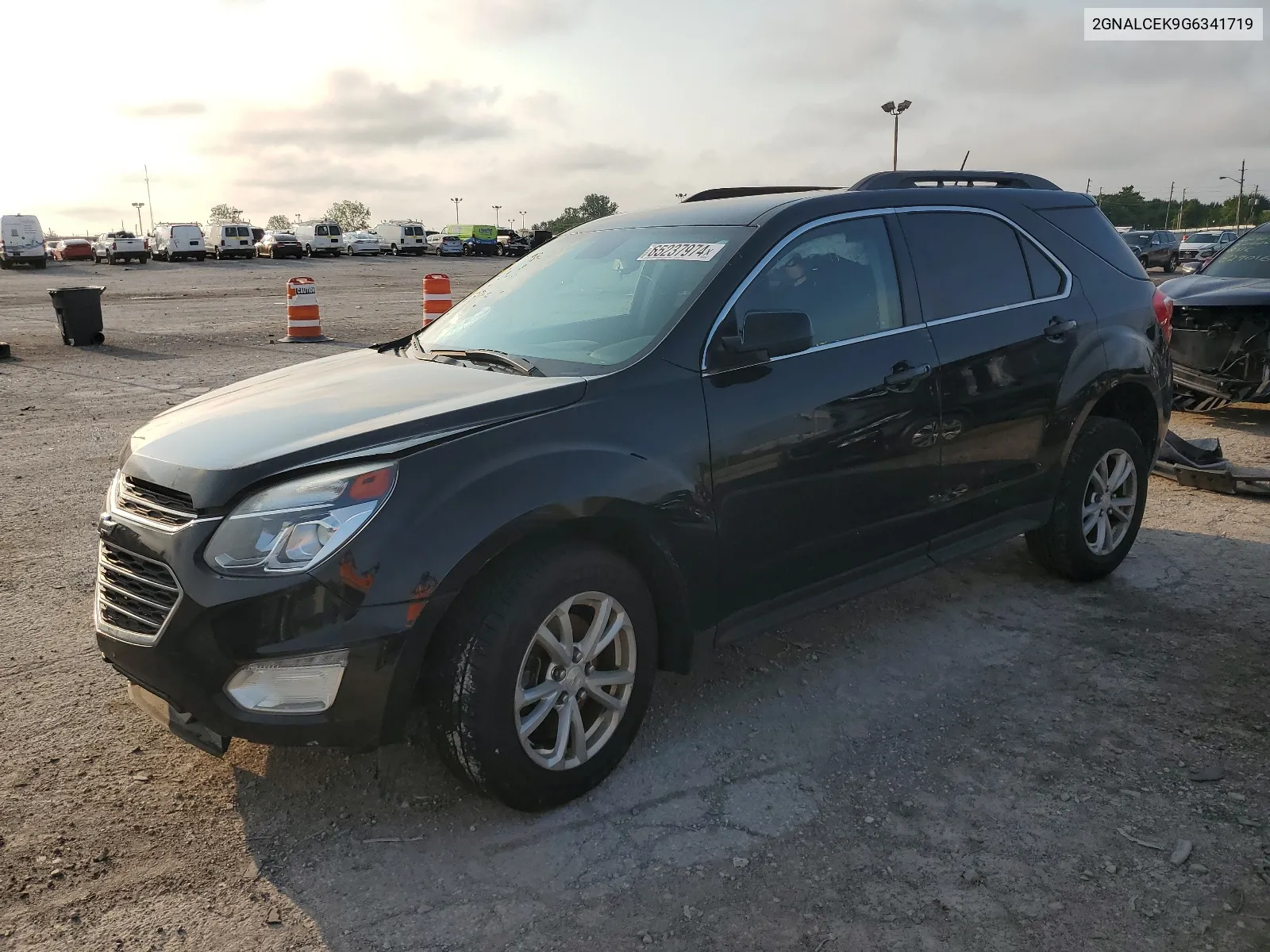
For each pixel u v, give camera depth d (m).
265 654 2.54
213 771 3.19
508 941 2.43
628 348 3.26
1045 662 3.96
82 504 6.14
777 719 3.53
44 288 30.69
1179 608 4.48
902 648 4.10
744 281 3.41
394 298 25.34
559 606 2.85
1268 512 5.96
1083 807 2.95
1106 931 2.42
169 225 54.66
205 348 14.20
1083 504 4.58
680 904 2.56
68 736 3.39
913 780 3.12
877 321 3.73
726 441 3.21
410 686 2.65
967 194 4.25
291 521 2.57
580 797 3.04
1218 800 2.97
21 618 4.39
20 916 2.51
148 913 2.53
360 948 2.41
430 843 2.82
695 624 3.26
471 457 2.74
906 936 2.42
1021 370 4.14
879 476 3.67
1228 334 8.13
